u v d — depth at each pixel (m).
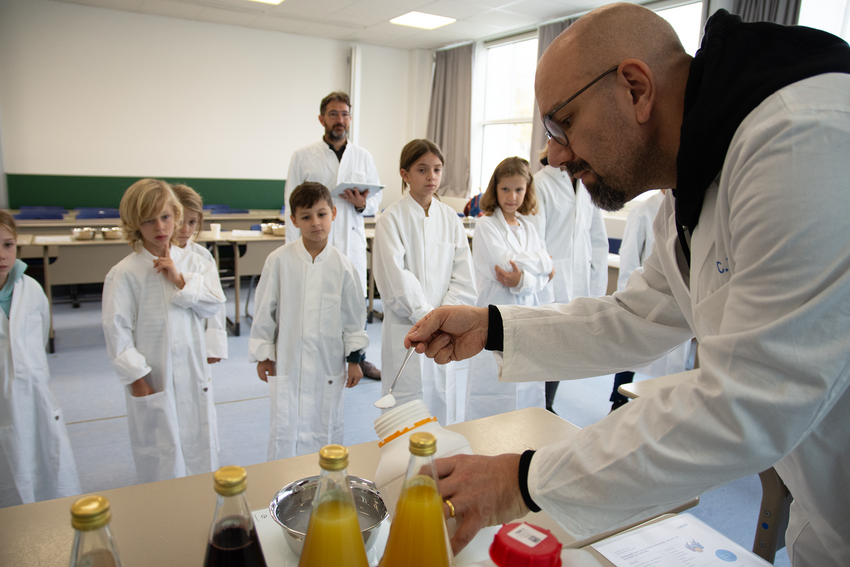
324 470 0.47
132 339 1.73
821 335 0.48
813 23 3.70
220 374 3.16
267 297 1.92
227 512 0.43
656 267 0.91
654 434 0.54
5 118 5.48
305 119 6.95
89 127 5.85
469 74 7.02
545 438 0.99
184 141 6.32
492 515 0.59
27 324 1.62
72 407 2.65
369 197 3.49
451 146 7.41
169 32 6.06
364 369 3.18
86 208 5.54
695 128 0.62
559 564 0.50
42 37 5.51
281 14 5.88
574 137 0.72
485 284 2.52
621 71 0.67
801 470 0.65
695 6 4.75
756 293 0.52
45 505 0.73
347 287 2.00
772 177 0.51
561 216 2.80
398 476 0.58
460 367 3.43
